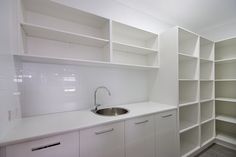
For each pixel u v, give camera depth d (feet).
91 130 3.75
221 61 8.11
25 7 4.34
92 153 3.75
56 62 4.86
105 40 5.21
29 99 4.54
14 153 2.77
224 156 6.72
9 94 3.26
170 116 5.88
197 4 6.61
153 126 5.24
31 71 4.60
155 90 7.38
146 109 5.64
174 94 6.32
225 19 8.21
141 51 7.06
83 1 5.60
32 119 4.23
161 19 8.27
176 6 6.82
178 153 6.09
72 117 4.45
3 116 2.85
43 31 4.20
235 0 6.23
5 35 3.09
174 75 6.31
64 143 3.32
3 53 2.93
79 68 5.59
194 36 7.22
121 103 6.82
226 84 8.73
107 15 6.25
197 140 7.11
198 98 7.11
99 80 6.13
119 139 4.29
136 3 6.65
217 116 8.41
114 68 6.62
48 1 4.07
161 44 6.99
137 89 7.48
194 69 7.31
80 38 4.89
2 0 3.01
